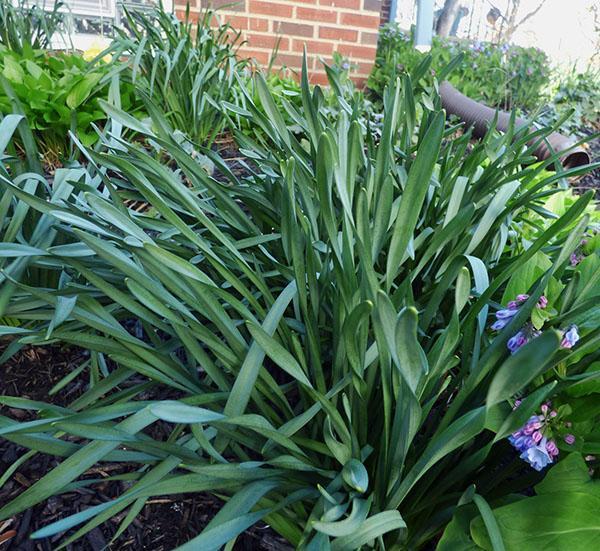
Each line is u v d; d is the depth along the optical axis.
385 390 0.74
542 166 1.31
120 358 0.89
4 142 1.21
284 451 0.92
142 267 1.03
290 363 0.77
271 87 2.99
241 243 1.22
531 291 0.85
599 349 0.80
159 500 1.09
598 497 0.75
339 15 4.23
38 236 1.23
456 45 6.65
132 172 0.96
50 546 1.00
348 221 0.86
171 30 2.75
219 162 1.50
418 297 1.33
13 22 2.98
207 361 0.92
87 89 2.24
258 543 1.01
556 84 6.08
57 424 0.73
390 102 1.39
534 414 0.77
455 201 1.14
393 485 0.80
